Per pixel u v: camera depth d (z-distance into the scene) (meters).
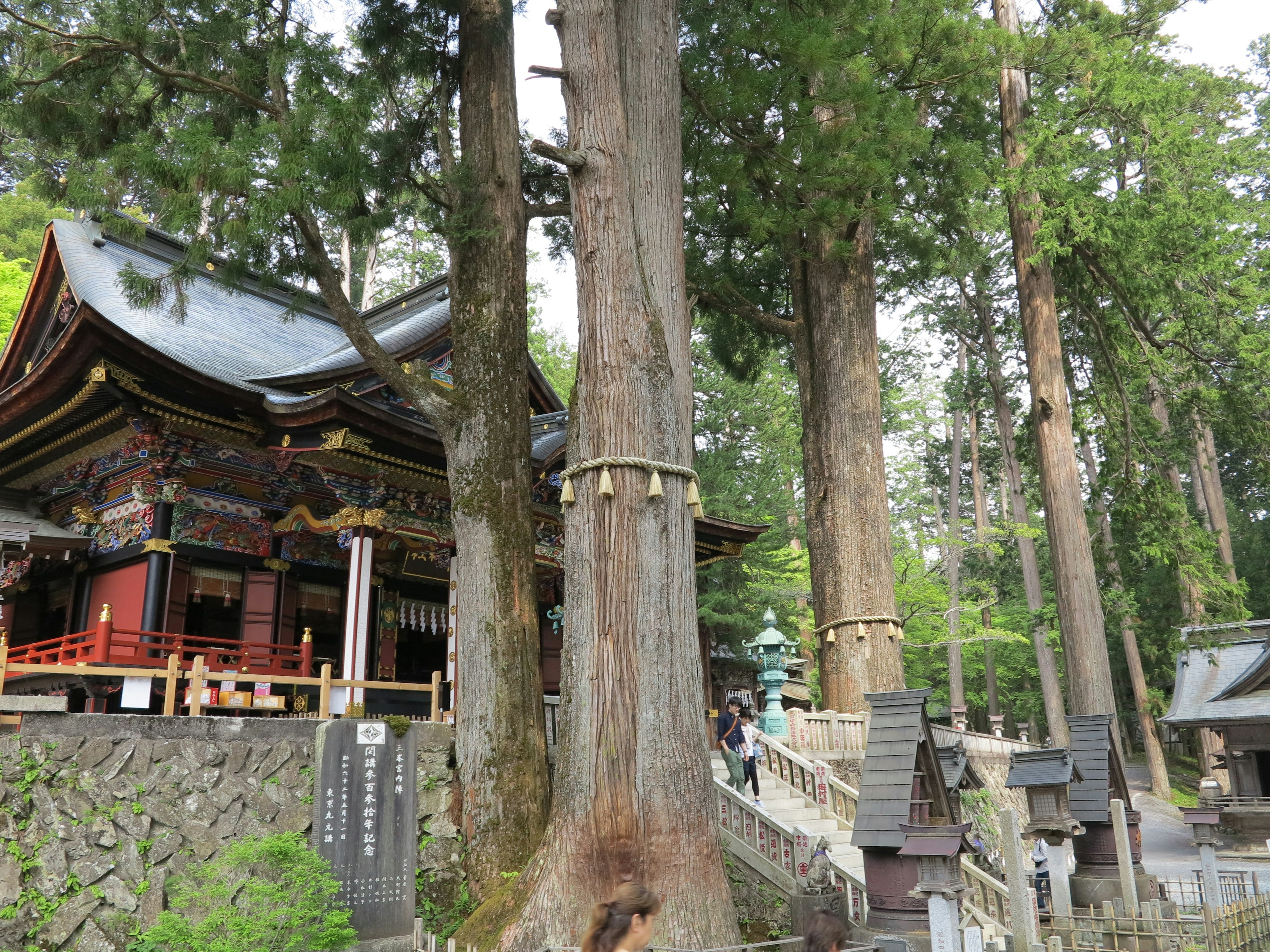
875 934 7.61
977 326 43.50
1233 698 29.67
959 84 18.56
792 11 15.66
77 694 14.89
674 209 11.43
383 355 11.88
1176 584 21.69
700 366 37.12
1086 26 21.02
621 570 9.52
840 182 14.80
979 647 46.31
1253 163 28.55
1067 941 9.74
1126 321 22.91
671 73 11.96
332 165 10.33
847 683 18.09
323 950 7.99
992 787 24.70
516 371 12.56
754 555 33.00
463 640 11.55
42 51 11.76
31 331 17.73
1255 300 20.53
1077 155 22.20
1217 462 47.91
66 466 16.52
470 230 12.35
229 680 10.25
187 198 9.84
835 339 19.64
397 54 13.79
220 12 12.04
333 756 9.30
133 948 8.38
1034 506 26.36
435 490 16.11
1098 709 19.69
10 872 8.05
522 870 10.23
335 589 17.70
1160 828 30.62
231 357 16.89
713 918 8.56
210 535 15.74
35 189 11.77
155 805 9.04
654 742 9.11
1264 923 9.48
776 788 14.55
